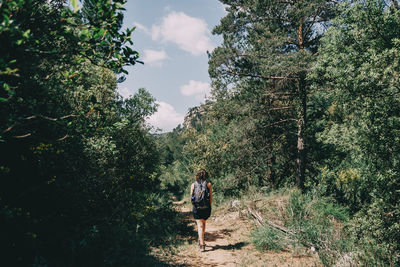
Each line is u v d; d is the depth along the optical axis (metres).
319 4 9.04
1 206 2.84
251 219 7.23
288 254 4.87
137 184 7.58
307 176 12.37
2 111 2.67
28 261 2.93
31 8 2.61
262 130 12.42
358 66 5.12
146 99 8.54
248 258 4.68
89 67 6.08
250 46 10.96
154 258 4.39
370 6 5.01
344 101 5.34
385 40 5.04
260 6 10.21
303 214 6.34
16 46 2.42
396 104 4.73
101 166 5.21
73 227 3.55
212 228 7.33
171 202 7.64
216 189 13.04
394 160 4.95
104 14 2.91
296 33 10.48
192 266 4.31
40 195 3.31
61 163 3.78
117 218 4.86
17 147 3.22
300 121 11.17
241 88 12.00
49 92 3.46
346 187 7.33
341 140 5.63
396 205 4.95
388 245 4.62
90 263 3.53
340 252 4.66
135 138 7.70
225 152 13.93
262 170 12.98
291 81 10.84
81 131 3.89
